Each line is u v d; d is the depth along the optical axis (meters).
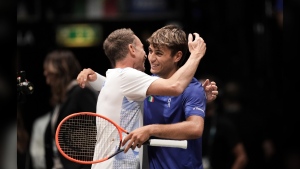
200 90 8.13
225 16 17.81
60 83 11.21
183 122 7.82
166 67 8.18
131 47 8.27
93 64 19.39
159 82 7.72
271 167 13.57
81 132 8.59
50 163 11.33
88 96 10.46
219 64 17.42
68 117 7.85
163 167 8.19
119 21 19.16
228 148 13.23
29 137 14.73
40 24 18.72
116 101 8.00
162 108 8.23
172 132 7.70
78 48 19.23
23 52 18.17
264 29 15.85
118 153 7.87
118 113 8.00
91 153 8.61
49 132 11.30
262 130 13.91
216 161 13.27
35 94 17.59
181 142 7.70
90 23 19.20
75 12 19.17
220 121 13.28
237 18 17.34
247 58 16.78
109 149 8.01
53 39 18.98
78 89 10.49
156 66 8.18
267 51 15.57
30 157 14.00
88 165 10.08
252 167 13.82
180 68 7.80
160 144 7.69
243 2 17.12
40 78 17.97
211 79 15.47
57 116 10.71
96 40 19.23
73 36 19.11
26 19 18.66
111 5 19.16
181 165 8.16
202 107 8.05
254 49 16.62
